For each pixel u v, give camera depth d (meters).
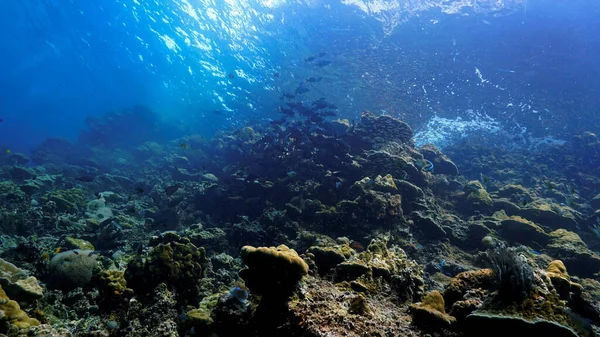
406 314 4.05
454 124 21.06
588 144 16.22
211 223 11.27
